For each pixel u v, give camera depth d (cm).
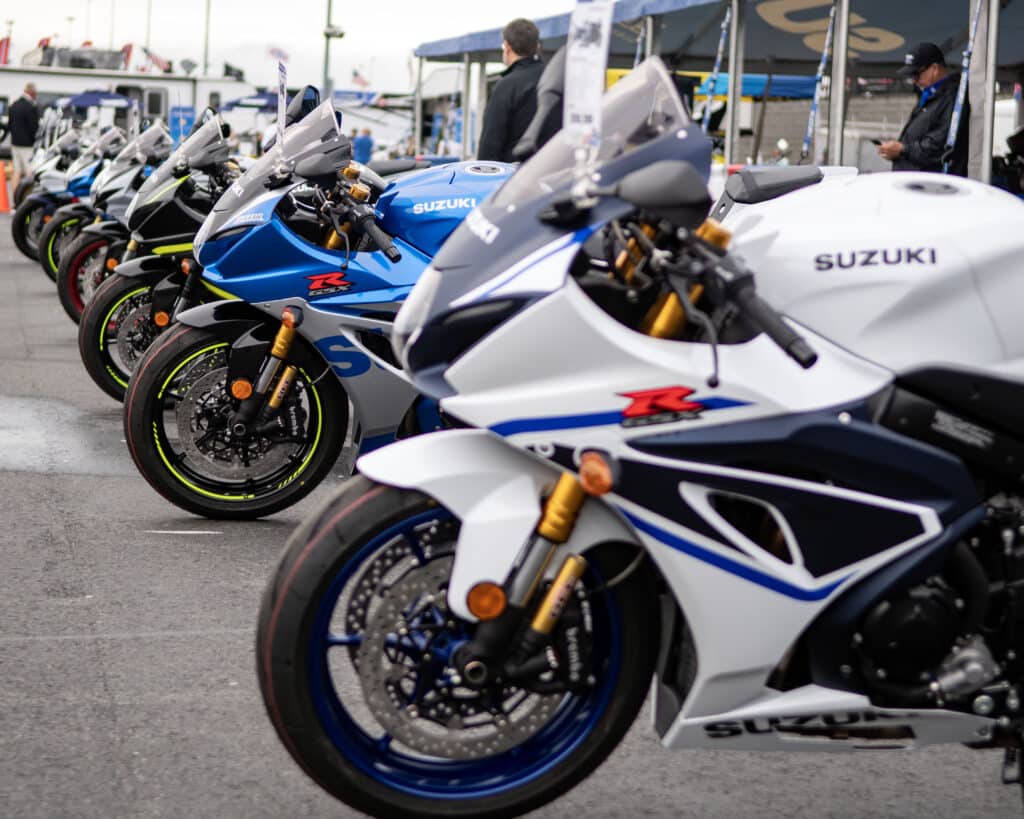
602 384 249
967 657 263
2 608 426
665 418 250
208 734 331
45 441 702
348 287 501
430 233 511
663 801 303
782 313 264
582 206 247
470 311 254
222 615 425
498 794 268
